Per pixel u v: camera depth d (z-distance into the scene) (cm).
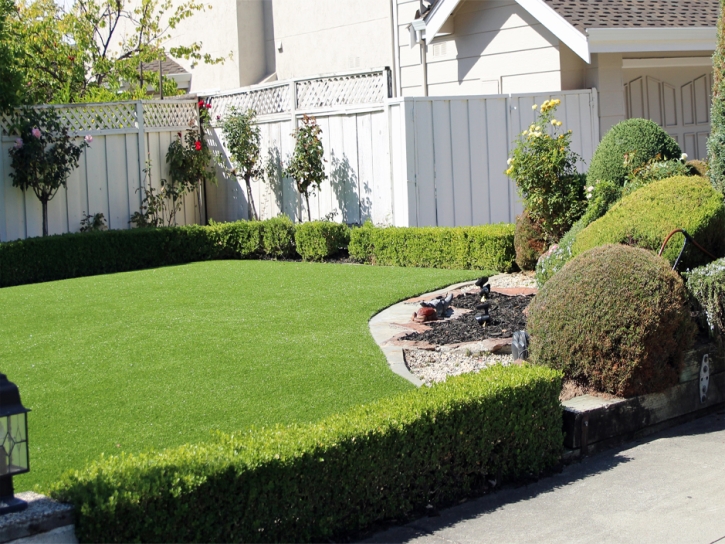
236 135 1415
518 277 955
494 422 443
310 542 375
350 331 709
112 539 314
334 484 381
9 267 1082
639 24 1115
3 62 1231
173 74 2002
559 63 1163
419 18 1324
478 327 713
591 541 371
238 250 1279
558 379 473
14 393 311
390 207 1215
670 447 497
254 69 1931
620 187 891
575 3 1148
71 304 869
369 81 1254
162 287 959
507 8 1222
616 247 539
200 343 677
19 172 1227
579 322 514
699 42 1173
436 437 420
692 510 399
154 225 1404
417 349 657
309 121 1344
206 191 1548
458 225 1185
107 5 1925
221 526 343
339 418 411
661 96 1309
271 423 495
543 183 945
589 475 458
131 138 1387
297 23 1853
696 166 973
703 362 557
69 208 1316
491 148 1194
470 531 388
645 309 504
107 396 553
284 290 909
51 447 468
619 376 506
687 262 619
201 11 1988
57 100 1590
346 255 1188
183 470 339
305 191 1341
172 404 533
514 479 455
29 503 314
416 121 1145
